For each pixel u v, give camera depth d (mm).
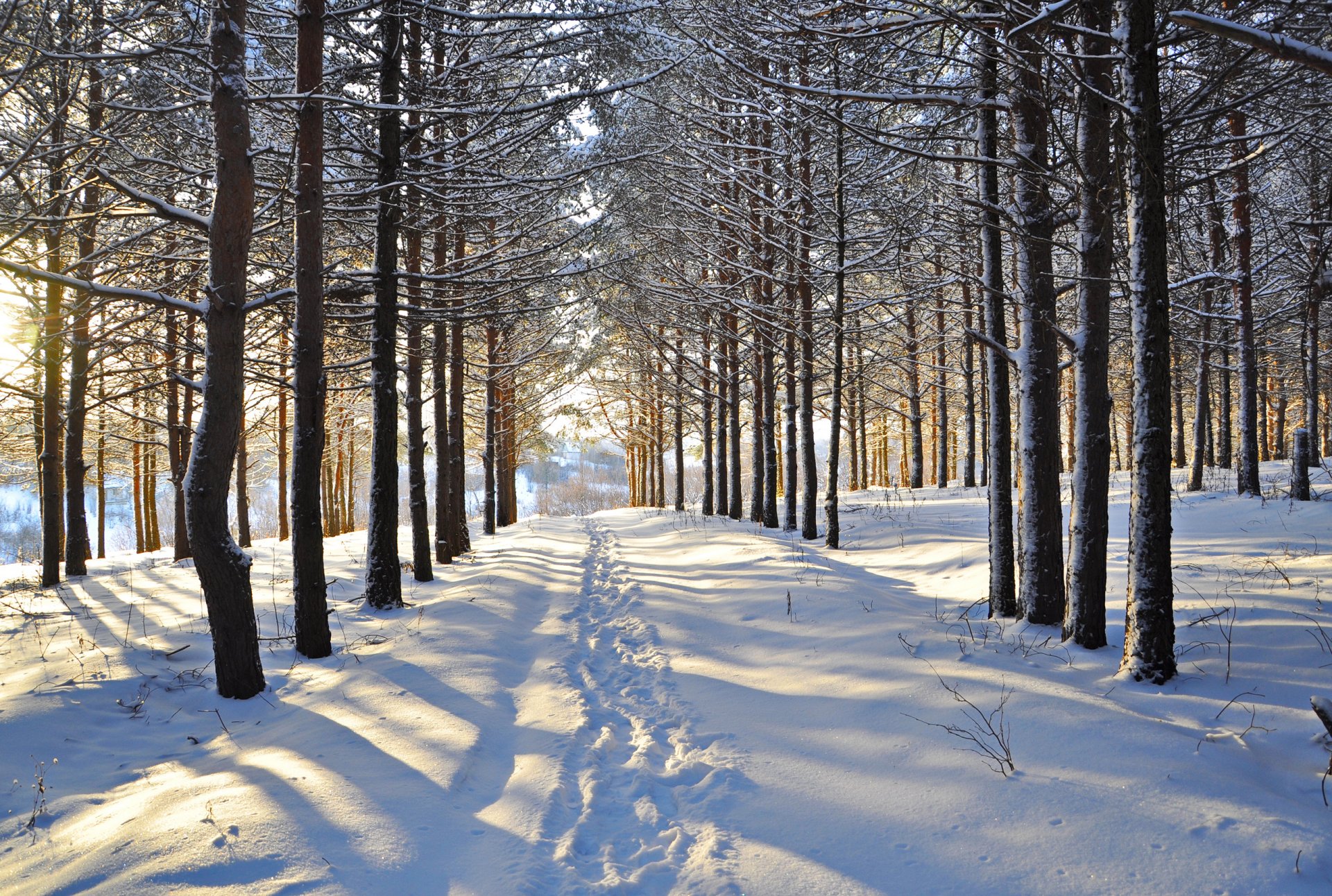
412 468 11258
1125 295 5379
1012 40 5922
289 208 8078
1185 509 11922
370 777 4109
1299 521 9367
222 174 5688
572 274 10633
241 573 5809
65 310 9469
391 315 9344
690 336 20062
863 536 13609
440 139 11375
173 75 7652
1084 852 3086
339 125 8695
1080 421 5703
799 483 32312
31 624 8312
